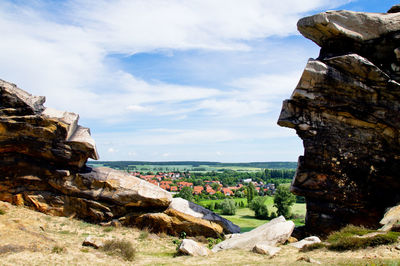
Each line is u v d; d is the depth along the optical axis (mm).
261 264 15172
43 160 28172
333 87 23438
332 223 24109
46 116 27000
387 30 22125
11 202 27234
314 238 20109
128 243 18859
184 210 27984
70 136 28016
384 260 12570
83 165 29453
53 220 26016
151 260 17875
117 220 27594
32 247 15266
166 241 24969
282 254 18109
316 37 24781
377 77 22031
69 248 16734
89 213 27719
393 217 18359
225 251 20625
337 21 23078
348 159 23812
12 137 26469
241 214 76375
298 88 24641
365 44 22938
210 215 28344
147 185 28438
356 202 23469
